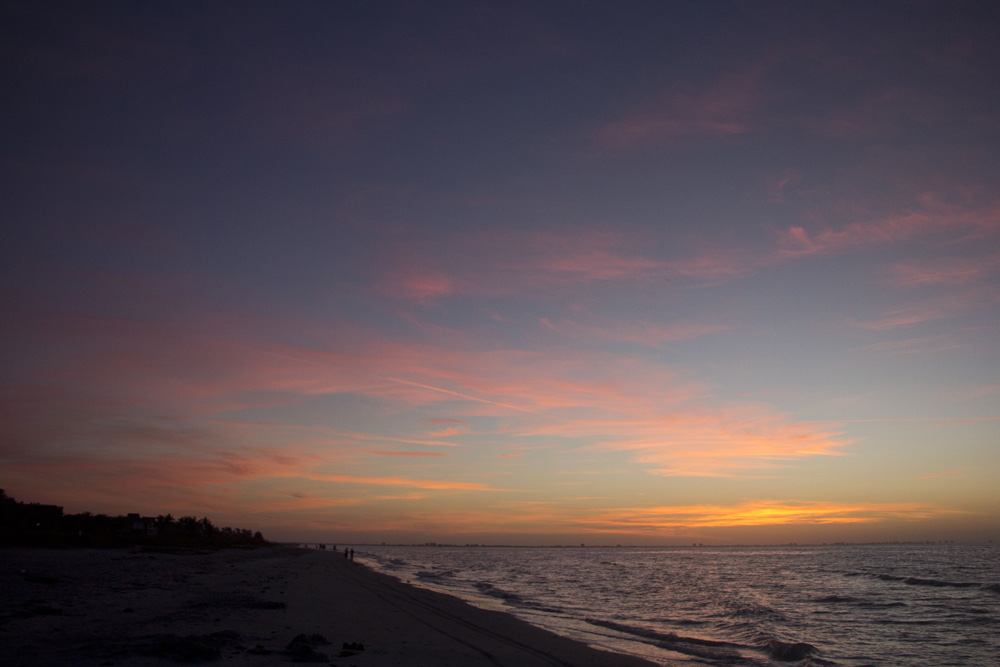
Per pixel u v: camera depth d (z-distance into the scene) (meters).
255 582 35.41
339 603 26.58
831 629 28.25
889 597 46.19
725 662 18.28
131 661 10.95
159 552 73.31
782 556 197.12
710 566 114.31
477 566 110.62
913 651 22.02
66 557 50.38
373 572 65.00
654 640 22.75
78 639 12.91
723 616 33.06
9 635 13.07
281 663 11.79
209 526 157.75
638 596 46.72
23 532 64.25
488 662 14.44
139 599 21.94
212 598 23.80
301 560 86.00
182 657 11.38
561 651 17.89
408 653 14.73
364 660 13.10
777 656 19.62
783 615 33.66
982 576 70.50
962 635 26.34
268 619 18.83
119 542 79.81
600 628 25.95
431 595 36.66
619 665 15.99
